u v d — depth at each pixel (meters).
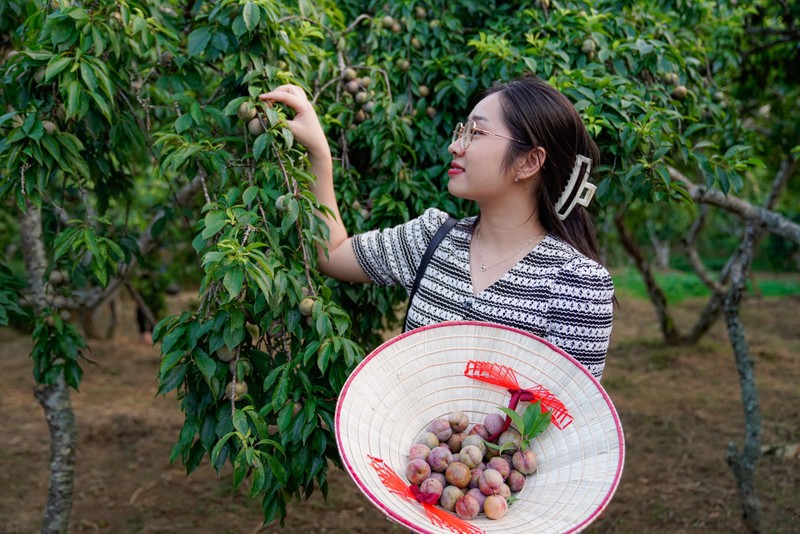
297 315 1.48
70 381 2.23
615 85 2.11
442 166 2.27
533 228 1.42
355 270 1.65
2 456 4.45
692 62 2.55
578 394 1.25
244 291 1.48
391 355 1.30
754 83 4.34
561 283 1.32
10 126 1.71
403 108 2.27
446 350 1.32
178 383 1.40
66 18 1.55
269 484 1.42
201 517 3.69
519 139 1.35
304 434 1.38
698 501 3.82
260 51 1.72
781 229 2.88
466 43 2.49
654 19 2.59
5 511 3.68
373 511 3.80
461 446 1.28
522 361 1.29
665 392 5.89
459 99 2.29
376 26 2.39
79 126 1.84
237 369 1.43
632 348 7.50
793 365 6.77
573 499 1.17
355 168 2.34
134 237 2.63
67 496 2.79
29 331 2.54
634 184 1.98
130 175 2.44
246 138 1.66
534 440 1.29
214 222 1.43
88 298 3.29
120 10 1.66
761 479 4.07
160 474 4.22
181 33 2.19
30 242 2.69
